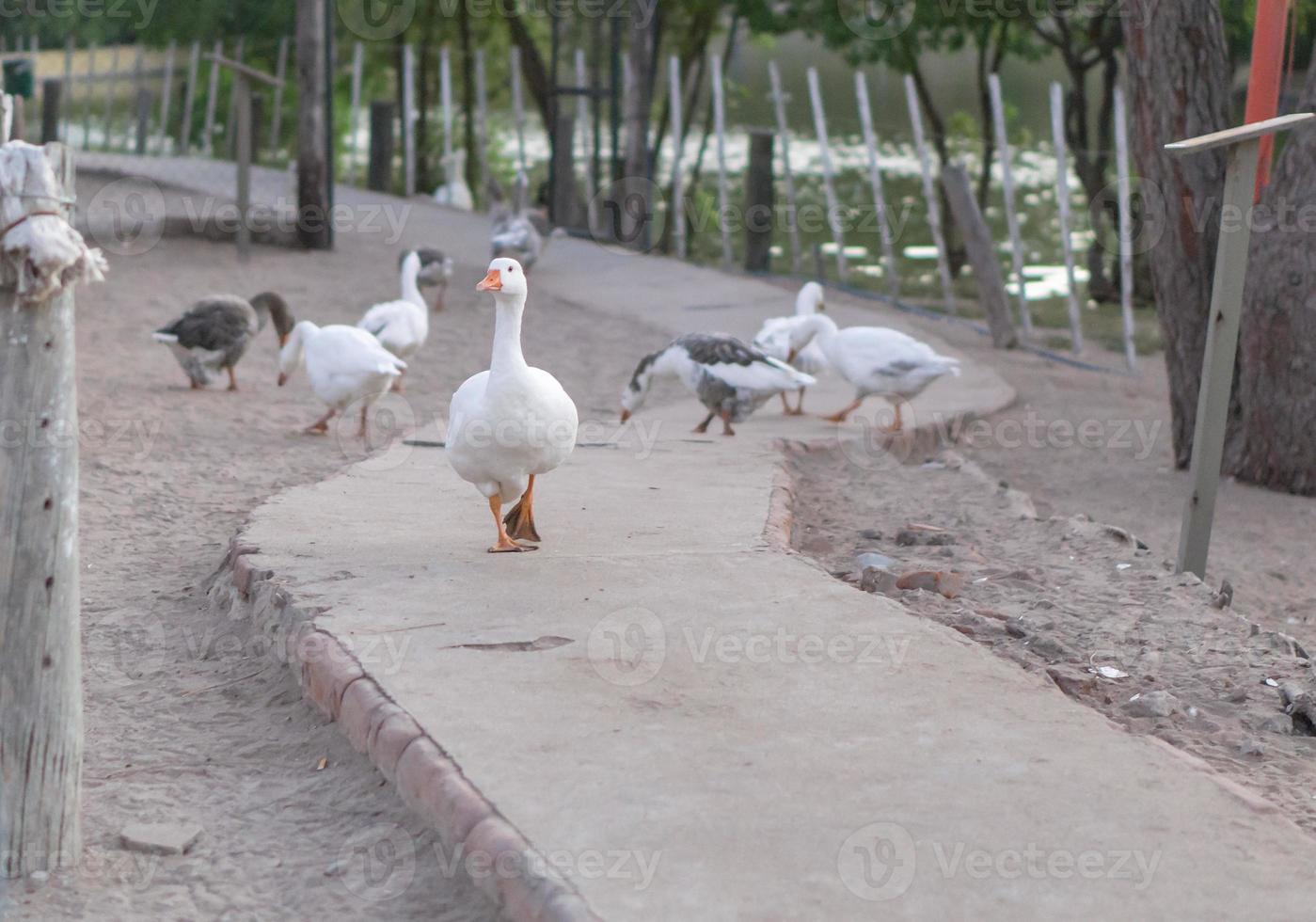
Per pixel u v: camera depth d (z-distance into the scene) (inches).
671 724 180.5
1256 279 425.4
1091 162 861.8
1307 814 173.2
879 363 419.5
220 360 469.4
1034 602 260.7
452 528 278.1
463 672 197.0
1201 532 289.1
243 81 767.1
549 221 990.4
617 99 925.8
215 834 171.5
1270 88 372.5
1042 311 830.5
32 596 157.5
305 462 375.2
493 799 159.5
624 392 426.9
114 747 195.9
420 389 496.4
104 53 1497.3
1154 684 220.8
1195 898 140.3
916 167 1338.6
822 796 161.2
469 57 1215.6
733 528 280.5
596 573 245.0
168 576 273.6
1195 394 441.4
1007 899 139.4
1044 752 174.2
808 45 2596.0
